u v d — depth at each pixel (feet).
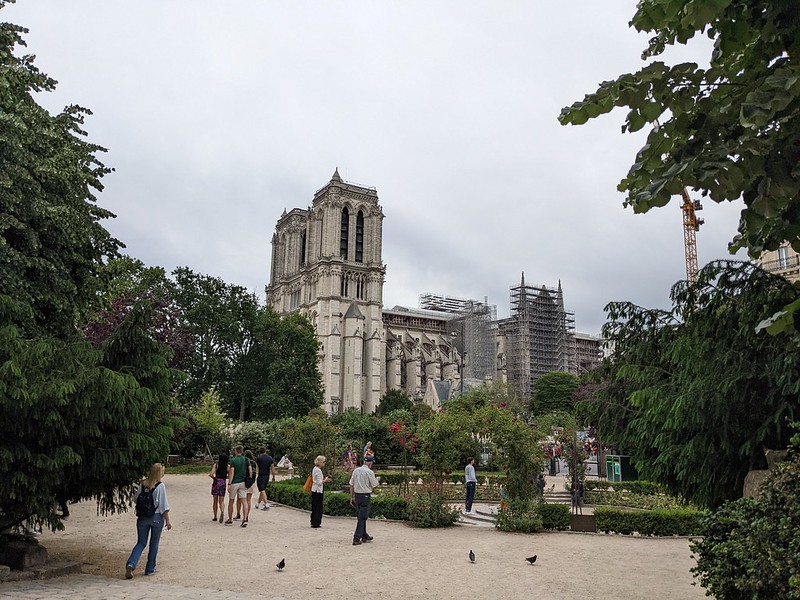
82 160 67.10
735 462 39.01
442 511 71.92
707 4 14.14
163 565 45.32
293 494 86.99
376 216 434.30
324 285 405.80
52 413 37.50
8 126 51.96
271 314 258.57
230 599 32.86
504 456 74.38
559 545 59.67
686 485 42.37
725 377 37.76
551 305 486.38
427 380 423.23
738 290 39.58
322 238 418.31
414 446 102.12
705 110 18.13
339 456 122.11
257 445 183.01
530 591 39.29
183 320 213.46
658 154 18.17
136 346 48.96
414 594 37.73
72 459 39.24
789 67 14.99
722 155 15.62
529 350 467.52
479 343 453.99
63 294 58.70
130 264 154.81
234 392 244.63
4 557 40.96
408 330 477.36
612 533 68.69
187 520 71.15
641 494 111.55
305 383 255.29
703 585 28.37
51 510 43.06
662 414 41.04
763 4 15.98
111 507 48.24
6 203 51.26
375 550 53.72
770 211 15.03
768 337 37.37
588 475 175.42
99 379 39.73
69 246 60.03
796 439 25.16
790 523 23.39
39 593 32.65
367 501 57.88
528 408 350.23
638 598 37.93
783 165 15.20
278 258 484.74
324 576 42.52
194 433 169.07
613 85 18.53
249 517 75.61
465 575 43.86
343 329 404.36
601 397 49.85
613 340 49.14
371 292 420.77
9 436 38.60
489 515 84.84
